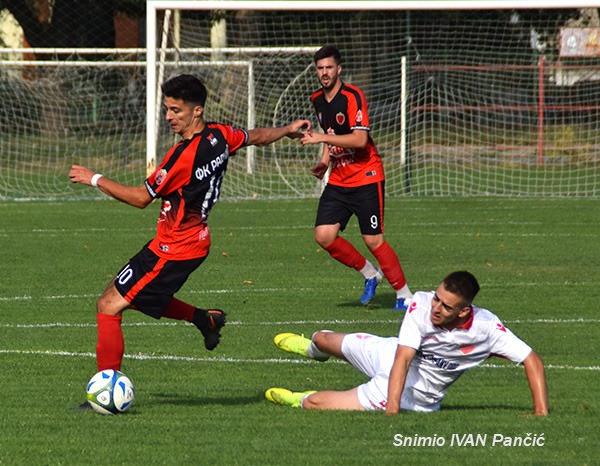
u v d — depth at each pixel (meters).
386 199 70.19
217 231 53.00
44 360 24.95
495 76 90.19
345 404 19.59
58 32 108.62
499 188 75.62
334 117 31.44
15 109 91.06
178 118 19.48
